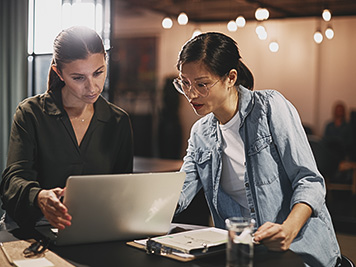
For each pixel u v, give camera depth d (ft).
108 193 5.41
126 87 33.17
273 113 6.23
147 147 32.45
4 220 6.97
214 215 6.88
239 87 6.43
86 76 6.16
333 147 24.61
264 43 31.83
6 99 13.83
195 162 6.95
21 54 13.79
